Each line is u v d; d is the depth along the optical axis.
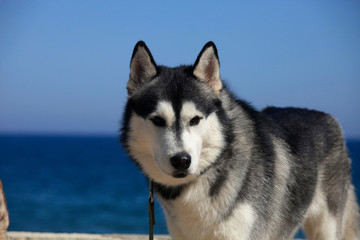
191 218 1.11
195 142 1.07
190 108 1.08
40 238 1.60
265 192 1.15
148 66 1.17
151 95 1.12
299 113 1.39
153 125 1.09
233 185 1.09
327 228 1.34
